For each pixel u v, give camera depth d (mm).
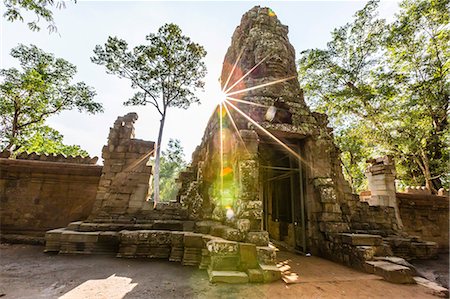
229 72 12672
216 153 9266
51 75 18906
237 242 5672
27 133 19016
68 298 3848
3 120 17766
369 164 12016
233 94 10117
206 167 9375
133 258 6621
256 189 6949
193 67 17188
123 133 9414
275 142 9914
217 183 8812
